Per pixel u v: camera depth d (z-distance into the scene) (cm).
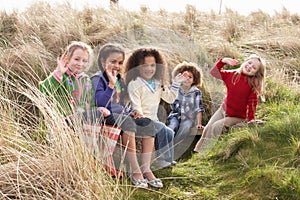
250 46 718
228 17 880
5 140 386
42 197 328
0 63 598
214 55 657
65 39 675
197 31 777
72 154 352
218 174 409
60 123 362
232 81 492
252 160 413
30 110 500
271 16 955
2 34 727
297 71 632
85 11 832
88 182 344
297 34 754
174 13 923
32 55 604
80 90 415
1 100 457
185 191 389
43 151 377
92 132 389
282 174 378
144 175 402
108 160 390
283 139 434
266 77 588
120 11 809
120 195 363
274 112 513
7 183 342
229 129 488
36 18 770
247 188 378
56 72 419
